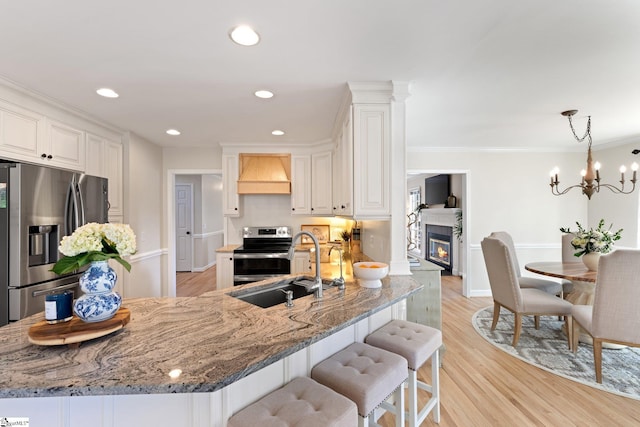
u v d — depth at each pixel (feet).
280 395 3.77
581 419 5.93
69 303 3.94
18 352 3.36
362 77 6.74
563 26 4.88
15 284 6.73
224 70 6.35
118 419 3.36
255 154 13.28
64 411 3.34
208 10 4.42
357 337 5.73
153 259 12.79
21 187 6.79
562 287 10.87
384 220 7.63
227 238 14.24
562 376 7.49
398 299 5.56
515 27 4.91
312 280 7.23
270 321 4.33
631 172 12.89
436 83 7.11
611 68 6.37
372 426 5.36
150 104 8.29
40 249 7.34
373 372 4.34
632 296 6.82
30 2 4.17
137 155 11.64
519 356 8.57
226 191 13.08
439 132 11.89
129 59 5.87
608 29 4.95
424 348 5.30
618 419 5.91
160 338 3.74
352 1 4.26
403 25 4.85
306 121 9.87
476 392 6.86
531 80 6.96
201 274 21.29
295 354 4.43
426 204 22.81
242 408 3.66
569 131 11.69
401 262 7.30
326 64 6.14
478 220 14.96
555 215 14.97
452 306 13.37
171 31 4.95
